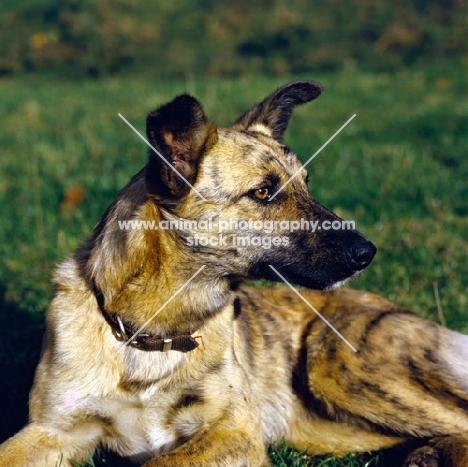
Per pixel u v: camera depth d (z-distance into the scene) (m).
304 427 4.87
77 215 8.08
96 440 4.45
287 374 4.92
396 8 23.16
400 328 4.73
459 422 4.43
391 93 15.48
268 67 20.42
